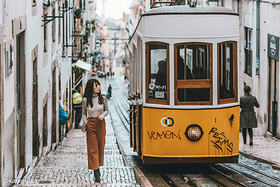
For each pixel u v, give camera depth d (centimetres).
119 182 904
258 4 1917
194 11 913
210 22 916
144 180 836
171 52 916
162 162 937
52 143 1700
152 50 937
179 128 924
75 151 1556
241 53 2250
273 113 1703
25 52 1026
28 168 1058
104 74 10956
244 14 2175
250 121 1416
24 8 1015
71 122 2659
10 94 836
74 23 3177
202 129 923
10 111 836
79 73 3434
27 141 1042
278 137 1650
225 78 933
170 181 941
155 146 937
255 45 1972
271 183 894
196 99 922
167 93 923
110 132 2352
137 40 1063
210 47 916
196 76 920
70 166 1172
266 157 1195
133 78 1179
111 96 5969
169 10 920
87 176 956
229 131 939
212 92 919
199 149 927
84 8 4694
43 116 1490
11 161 846
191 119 920
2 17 755
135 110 1105
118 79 10319
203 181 923
